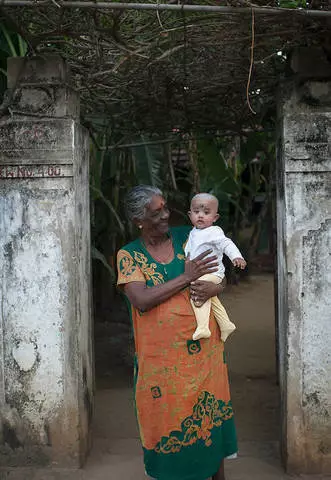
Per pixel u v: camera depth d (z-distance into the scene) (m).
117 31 2.75
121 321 7.55
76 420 3.17
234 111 4.30
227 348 6.18
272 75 3.58
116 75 3.47
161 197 2.73
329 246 3.04
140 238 2.88
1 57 4.11
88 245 3.52
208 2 2.69
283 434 3.20
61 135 3.08
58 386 3.16
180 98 4.06
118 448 3.54
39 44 3.08
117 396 4.61
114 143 6.10
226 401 2.87
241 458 3.36
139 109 4.33
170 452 2.73
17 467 3.22
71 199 3.10
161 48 3.23
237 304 8.59
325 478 3.09
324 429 3.10
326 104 3.01
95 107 4.39
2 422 3.21
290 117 3.01
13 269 3.14
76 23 2.76
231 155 8.98
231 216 9.92
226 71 3.54
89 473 3.17
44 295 3.14
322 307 3.06
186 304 2.73
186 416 2.72
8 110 3.10
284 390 3.16
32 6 2.53
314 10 2.59
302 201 3.03
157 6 2.49
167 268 2.76
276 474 3.15
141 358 2.76
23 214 3.12
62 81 3.07
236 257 2.65
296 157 3.01
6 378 3.19
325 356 3.07
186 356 2.71
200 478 2.76
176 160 9.42
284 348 3.14
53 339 3.15
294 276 3.05
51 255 3.12
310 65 3.01
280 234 3.21
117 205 7.38
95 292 7.97
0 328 3.17
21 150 3.10
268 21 2.71
